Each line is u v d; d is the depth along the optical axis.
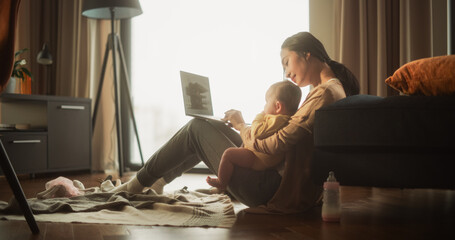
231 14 3.60
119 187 1.88
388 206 1.86
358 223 1.48
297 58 1.61
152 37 3.90
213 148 1.65
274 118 1.51
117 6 3.29
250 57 3.54
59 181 1.99
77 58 3.82
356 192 2.33
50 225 1.41
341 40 3.00
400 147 1.33
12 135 2.99
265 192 1.59
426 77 1.38
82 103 3.48
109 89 3.86
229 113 1.67
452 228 1.41
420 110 1.31
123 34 4.00
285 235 1.30
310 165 1.56
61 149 3.32
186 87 1.75
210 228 1.39
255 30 3.53
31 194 2.28
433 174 1.32
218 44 3.64
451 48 2.65
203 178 3.22
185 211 1.61
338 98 1.50
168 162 1.74
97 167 3.81
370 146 1.37
